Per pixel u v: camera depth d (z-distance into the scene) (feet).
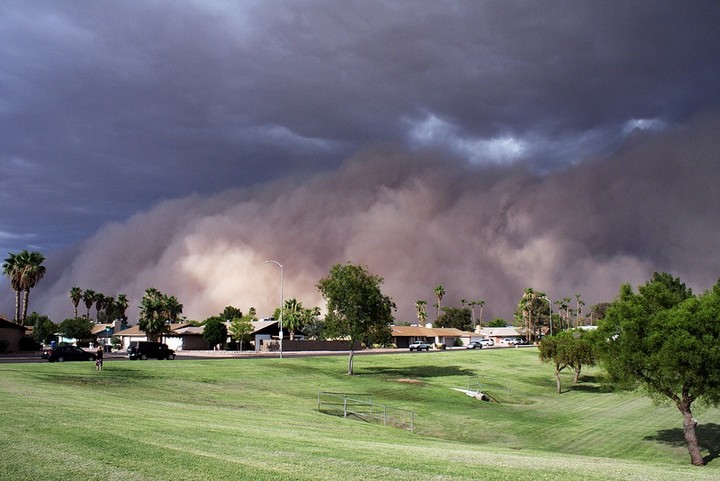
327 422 94.02
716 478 50.55
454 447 74.49
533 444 109.40
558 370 197.88
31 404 69.56
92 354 201.46
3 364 161.38
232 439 53.36
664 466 67.26
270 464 42.01
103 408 73.36
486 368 249.96
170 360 210.59
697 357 93.45
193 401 111.65
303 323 453.17
